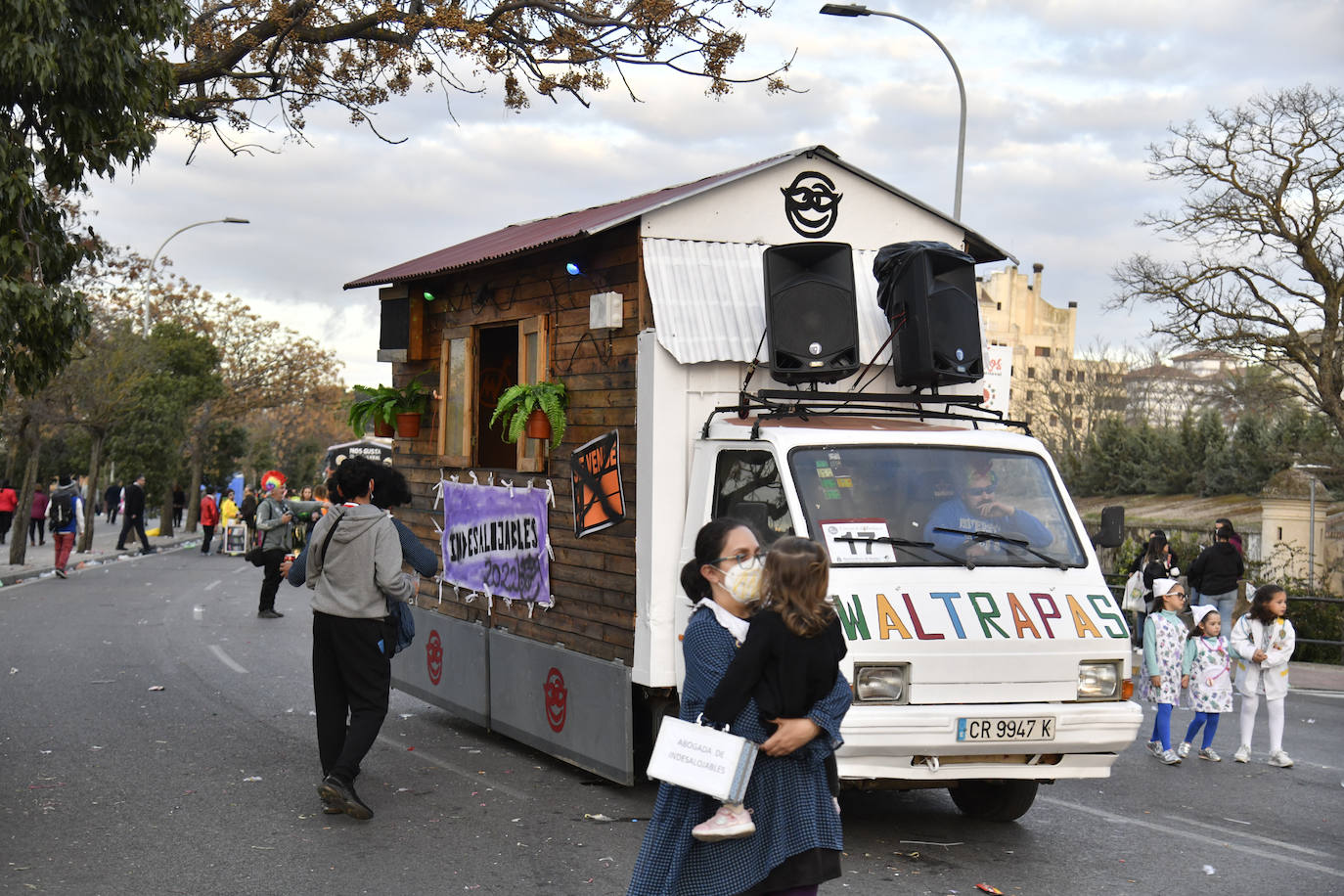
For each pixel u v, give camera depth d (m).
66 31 8.79
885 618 6.17
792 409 7.23
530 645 8.28
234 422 48.47
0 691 11.04
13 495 32.47
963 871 6.30
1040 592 6.51
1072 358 66.50
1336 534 26.00
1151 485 44.69
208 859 6.17
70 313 9.02
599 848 6.47
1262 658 9.75
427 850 6.40
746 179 7.75
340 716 7.30
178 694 11.06
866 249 8.14
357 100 12.23
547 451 8.28
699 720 3.91
